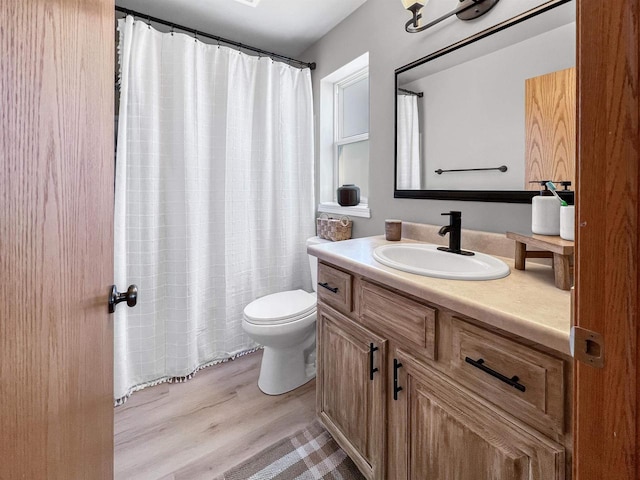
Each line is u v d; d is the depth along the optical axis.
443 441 0.86
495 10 1.25
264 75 2.20
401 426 1.00
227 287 2.11
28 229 0.40
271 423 1.54
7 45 0.35
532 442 0.66
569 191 0.95
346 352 1.24
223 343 2.12
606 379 0.36
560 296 0.79
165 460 1.32
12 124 0.36
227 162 2.05
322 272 1.38
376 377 1.09
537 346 0.66
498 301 0.75
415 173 1.61
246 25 2.14
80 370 0.58
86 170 0.61
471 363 0.77
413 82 1.59
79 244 0.57
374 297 1.09
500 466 0.72
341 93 2.42
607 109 0.34
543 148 1.12
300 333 1.75
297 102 2.38
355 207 2.08
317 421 1.56
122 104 1.68
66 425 0.51
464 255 1.19
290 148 2.35
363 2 1.90
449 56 1.42
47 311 0.45
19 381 0.38
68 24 0.51
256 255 2.26
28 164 0.40
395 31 1.70
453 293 0.81
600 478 0.36
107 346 0.78
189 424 1.53
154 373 1.88
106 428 0.77
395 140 1.71
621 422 0.34
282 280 2.34
